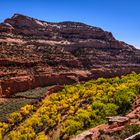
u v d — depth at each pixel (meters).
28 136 56.59
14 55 129.62
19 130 62.88
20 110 80.31
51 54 147.12
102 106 55.03
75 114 61.31
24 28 164.38
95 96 71.00
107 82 97.06
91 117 51.41
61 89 97.75
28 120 66.44
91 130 31.52
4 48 131.62
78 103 69.25
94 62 163.50
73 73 138.25
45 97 92.44
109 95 64.81
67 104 72.38
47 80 126.44
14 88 112.81
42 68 130.88
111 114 49.59
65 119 62.03
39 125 60.75
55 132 56.66
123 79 97.25
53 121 60.56
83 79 140.38
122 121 31.36
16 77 116.69
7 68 121.06
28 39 157.50
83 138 29.47
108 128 30.83
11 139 59.47
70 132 49.09
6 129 66.81
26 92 112.06
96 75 149.38
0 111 87.19
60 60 144.88
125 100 50.47
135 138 18.47
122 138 27.42
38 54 141.75
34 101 95.00
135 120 32.41
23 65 127.19
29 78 120.62
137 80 90.62
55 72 134.38
